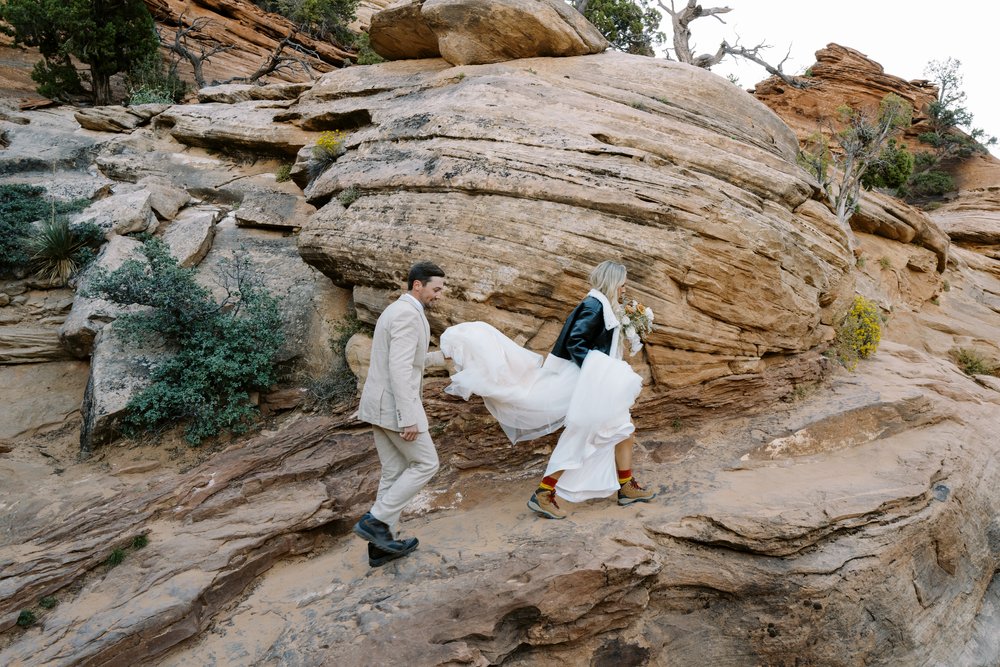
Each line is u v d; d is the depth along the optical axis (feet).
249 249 28.12
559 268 18.95
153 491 16.92
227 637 13.75
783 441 19.86
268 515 16.38
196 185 35.50
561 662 14.15
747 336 20.70
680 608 15.56
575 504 16.89
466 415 18.72
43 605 13.93
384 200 22.36
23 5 59.06
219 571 14.75
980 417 24.04
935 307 58.90
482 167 21.02
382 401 13.79
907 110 55.42
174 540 15.60
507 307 19.45
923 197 138.00
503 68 29.25
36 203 29.04
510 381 15.72
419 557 14.96
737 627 15.57
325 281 24.80
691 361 20.02
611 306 15.90
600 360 15.14
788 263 21.47
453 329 15.98
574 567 14.01
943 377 26.37
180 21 74.79
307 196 26.94
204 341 20.51
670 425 20.35
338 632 13.05
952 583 19.26
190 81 76.23
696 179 21.33
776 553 15.76
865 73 133.59
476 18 30.78
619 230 19.16
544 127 23.18
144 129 41.83
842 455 20.20
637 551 14.70
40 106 52.90
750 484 17.81
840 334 25.96
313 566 15.96
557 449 15.51
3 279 25.80
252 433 19.90
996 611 20.84
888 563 16.81
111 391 19.56
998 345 51.16
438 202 20.94
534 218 19.54
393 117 26.76
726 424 20.70
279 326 22.41
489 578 13.82
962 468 20.63
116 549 15.23
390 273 20.63
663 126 24.72
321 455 18.51
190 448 19.29
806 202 25.59
